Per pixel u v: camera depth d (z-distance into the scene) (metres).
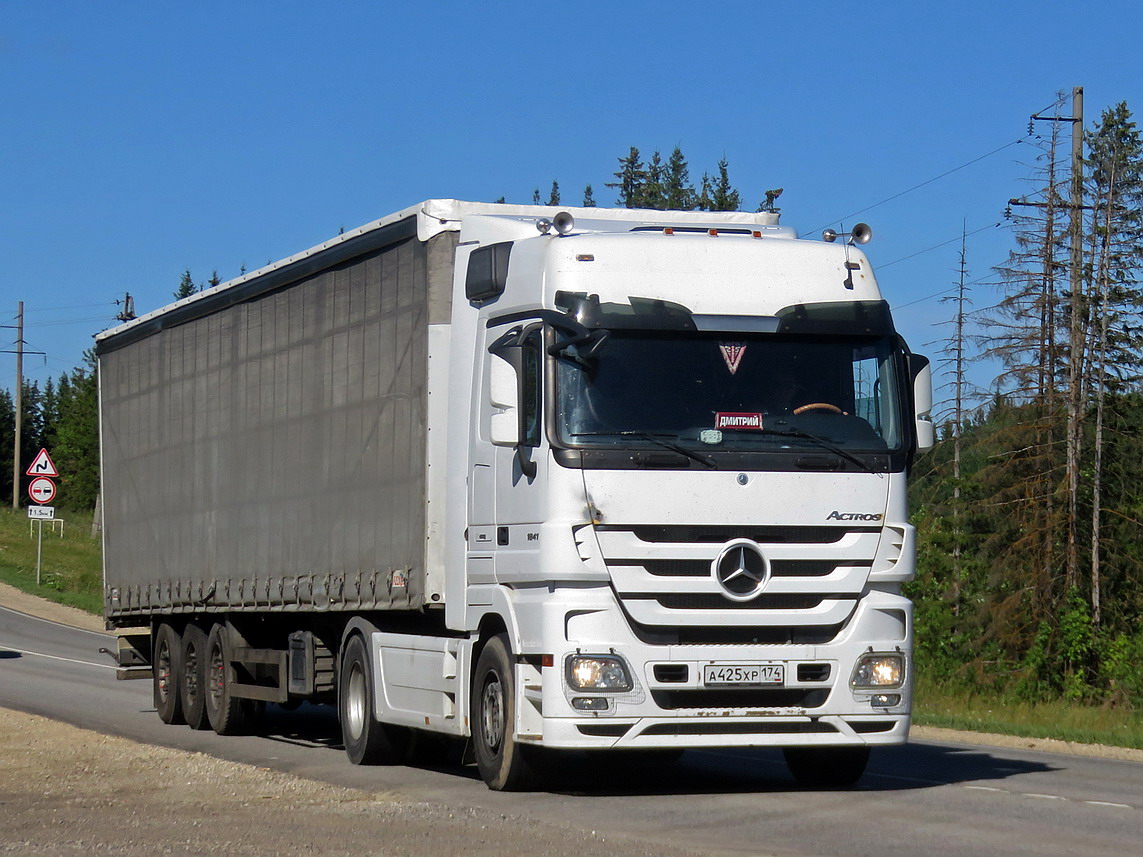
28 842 8.98
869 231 11.44
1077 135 35.31
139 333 19.72
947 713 25.50
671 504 10.45
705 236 11.16
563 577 10.38
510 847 8.50
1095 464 34.94
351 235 13.95
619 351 10.61
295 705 16.23
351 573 13.70
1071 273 35.22
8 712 18.78
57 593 47.09
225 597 16.72
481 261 11.69
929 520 36.84
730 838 8.93
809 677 10.68
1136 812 10.28
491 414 11.38
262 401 15.92
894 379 11.06
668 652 10.45
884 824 9.57
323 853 8.34
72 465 104.94
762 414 10.70
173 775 12.45
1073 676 33.34
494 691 11.30
